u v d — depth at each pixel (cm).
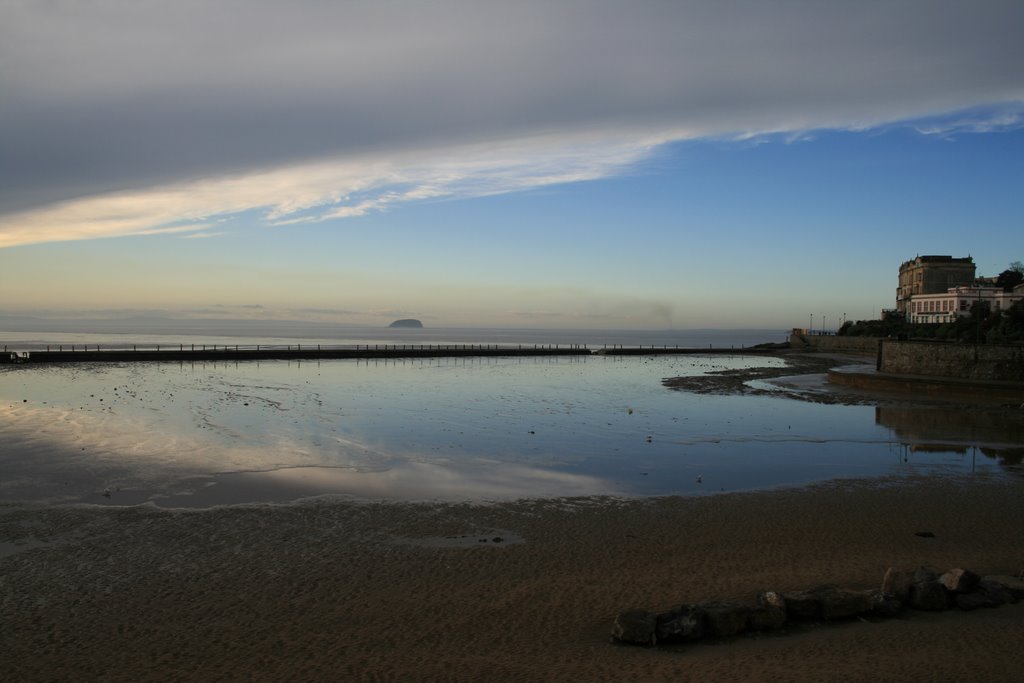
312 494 1959
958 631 1069
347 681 938
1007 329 6700
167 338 17038
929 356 5506
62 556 1440
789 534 1653
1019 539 1620
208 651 1038
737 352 11331
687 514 1820
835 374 5750
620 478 2242
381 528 1661
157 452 2458
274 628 1121
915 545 1572
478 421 3406
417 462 2422
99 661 1004
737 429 3284
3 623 1130
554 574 1377
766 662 966
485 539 1596
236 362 7631
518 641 1070
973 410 4062
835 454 2681
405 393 4675
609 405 4169
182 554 1464
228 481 2083
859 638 1049
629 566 1426
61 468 2184
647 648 1038
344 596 1258
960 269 11181
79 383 4894
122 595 1250
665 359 9762
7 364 6544
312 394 4481
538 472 2308
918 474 2327
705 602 1134
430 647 1050
